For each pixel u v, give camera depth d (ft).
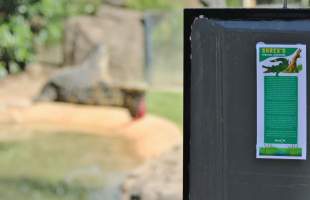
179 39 81.71
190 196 14.17
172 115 64.34
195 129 14.11
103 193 46.34
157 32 81.71
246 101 13.88
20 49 73.05
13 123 62.28
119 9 83.51
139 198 35.96
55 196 47.14
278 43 13.76
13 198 46.91
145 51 79.87
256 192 13.94
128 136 58.08
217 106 14.01
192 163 14.16
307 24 13.74
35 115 64.59
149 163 40.93
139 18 81.15
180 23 82.23
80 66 69.62
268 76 13.79
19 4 71.67
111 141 56.54
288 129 13.76
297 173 13.79
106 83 66.59
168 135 57.52
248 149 13.92
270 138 13.82
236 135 13.94
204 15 14.03
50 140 57.16
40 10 74.64
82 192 46.93
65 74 68.80
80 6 81.82
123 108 65.16
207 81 14.02
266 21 13.85
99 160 51.67
